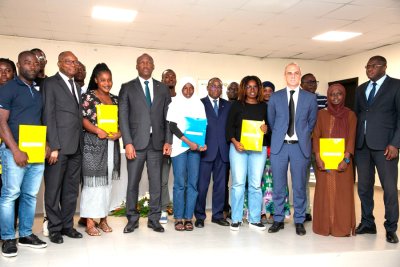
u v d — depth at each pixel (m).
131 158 3.12
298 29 5.82
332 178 3.28
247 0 4.49
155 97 3.20
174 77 4.16
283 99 3.30
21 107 2.56
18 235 2.92
